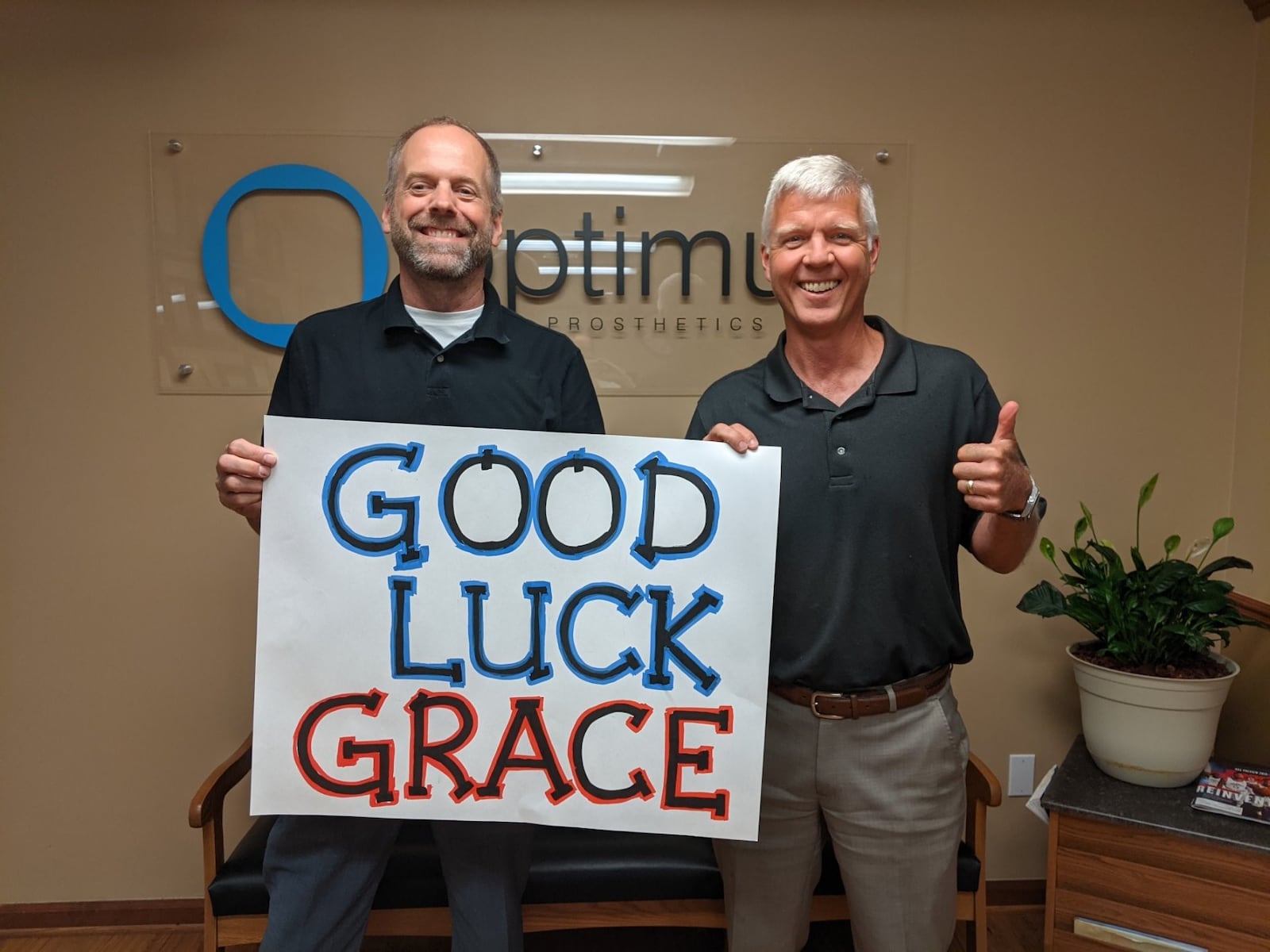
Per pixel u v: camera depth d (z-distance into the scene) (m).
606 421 1.83
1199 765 1.55
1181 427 1.89
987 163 1.82
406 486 1.15
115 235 1.74
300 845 1.19
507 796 1.16
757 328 1.82
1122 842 1.47
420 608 1.15
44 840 1.85
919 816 1.17
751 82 1.77
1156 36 1.80
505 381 1.26
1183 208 1.84
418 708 1.15
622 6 1.74
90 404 1.77
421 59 1.73
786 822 1.23
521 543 1.16
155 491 1.79
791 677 1.17
